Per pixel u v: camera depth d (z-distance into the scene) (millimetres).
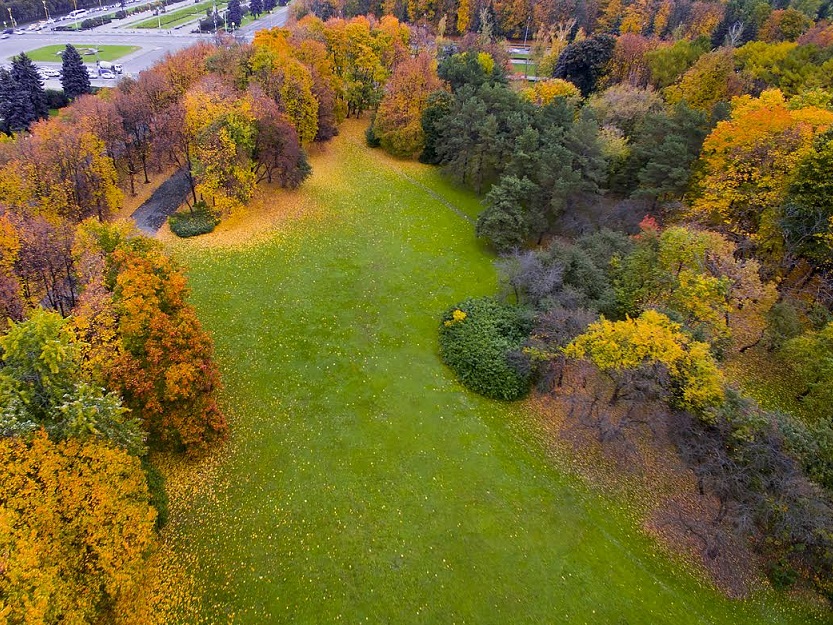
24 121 71312
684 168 49219
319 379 35594
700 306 34406
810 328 36062
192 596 23438
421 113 66312
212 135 48000
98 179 48250
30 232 34312
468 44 97750
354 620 23188
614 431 30812
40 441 19609
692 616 24391
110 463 21391
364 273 46781
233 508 27234
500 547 26578
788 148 41125
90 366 25000
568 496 29406
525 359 35250
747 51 72625
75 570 19719
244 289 43125
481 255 51000
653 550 27047
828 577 25188
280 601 23609
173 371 26562
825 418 31641
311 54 68438
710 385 27312
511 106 61031
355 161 66812
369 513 27641
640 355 28000
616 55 77125
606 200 53125
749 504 25297
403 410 33875
